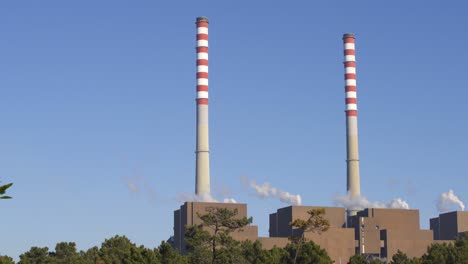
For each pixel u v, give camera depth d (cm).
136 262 14100
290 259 15412
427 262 17538
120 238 17200
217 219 14375
